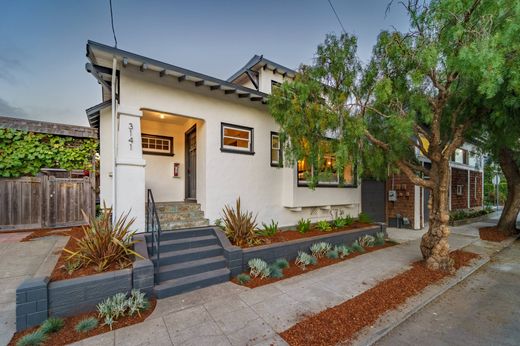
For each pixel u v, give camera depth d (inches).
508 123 184.5
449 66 135.1
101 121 231.6
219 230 203.5
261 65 310.5
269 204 269.0
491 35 116.6
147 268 133.7
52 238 202.5
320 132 177.0
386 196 406.6
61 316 110.5
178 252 171.9
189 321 114.7
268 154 271.1
